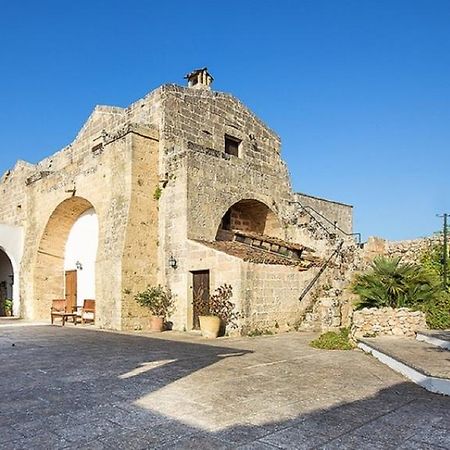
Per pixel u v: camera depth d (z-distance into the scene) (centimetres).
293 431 440
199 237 1591
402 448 397
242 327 1350
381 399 561
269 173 2188
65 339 1216
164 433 432
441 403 543
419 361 698
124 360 849
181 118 1789
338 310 1494
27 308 2081
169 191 1631
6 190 2561
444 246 1473
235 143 2072
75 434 429
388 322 1053
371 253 1831
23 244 2305
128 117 1875
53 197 2028
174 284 1560
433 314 1089
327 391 600
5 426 452
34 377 689
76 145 2133
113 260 1561
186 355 916
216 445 402
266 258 1475
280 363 818
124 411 504
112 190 1653
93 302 1802
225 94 2022
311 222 2048
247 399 557
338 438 421
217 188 1708
